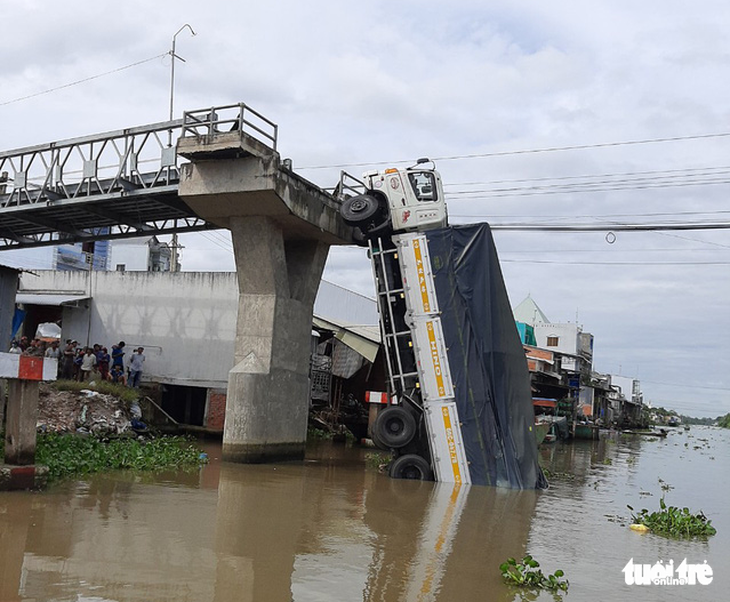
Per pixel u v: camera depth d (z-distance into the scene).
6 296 21.25
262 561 8.39
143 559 8.09
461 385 17.48
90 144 20.67
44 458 14.02
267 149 18.14
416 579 8.07
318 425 28.69
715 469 27.73
